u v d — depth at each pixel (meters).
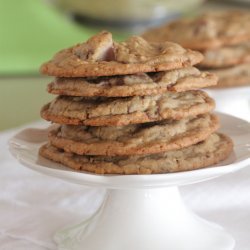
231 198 0.51
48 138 0.45
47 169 0.42
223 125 0.49
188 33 0.67
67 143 0.43
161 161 0.42
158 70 0.42
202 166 0.42
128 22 1.18
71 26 1.16
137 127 0.43
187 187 0.52
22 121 0.75
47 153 0.44
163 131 0.43
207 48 0.65
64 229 0.47
